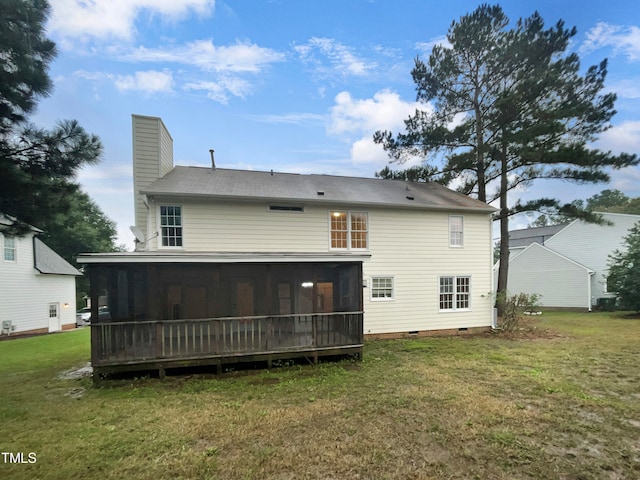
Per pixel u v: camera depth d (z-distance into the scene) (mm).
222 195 9523
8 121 6988
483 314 12367
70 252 30328
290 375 6727
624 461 3465
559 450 3678
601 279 20328
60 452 3650
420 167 16031
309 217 10680
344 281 10758
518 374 6645
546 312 19234
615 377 6426
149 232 9258
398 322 11320
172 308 9617
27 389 5996
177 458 3527
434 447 3732
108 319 8039
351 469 3297
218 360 6828
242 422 4426
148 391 5793
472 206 12211
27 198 7297
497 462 3428
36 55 7305
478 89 15094
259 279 10414
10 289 15453
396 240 11477
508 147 13812
